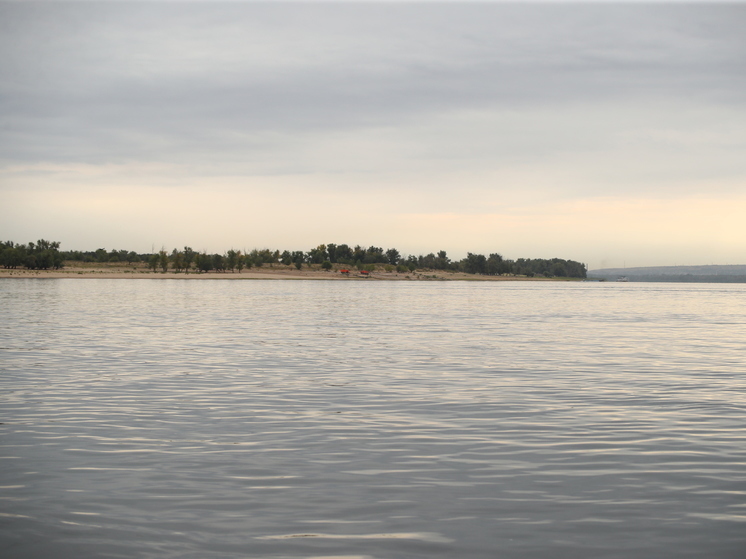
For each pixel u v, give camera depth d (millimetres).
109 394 21859
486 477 13078
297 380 24953
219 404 20250
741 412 19328
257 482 12711
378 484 12625
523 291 177875
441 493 12133
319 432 16703
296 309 75062
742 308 96938
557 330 50688
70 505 11469
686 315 76125
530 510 11312
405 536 10242
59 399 20969
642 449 15156
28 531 10383
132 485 12500
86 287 134500
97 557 9516
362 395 21859
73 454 14602
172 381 24562
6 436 16172
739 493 12164
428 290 164625
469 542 10031
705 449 15148
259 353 33562
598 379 25641
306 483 12664
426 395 21922
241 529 10477
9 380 24625
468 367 28828
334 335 43938
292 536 10227
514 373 27109
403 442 15727
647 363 30875
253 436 16266
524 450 15062
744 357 33562
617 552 9727
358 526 10617
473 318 63562
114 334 43094
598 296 149875
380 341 40125
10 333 43188
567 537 10227
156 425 17422
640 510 11320
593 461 14180
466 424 17641
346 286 184750
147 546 9867
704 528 10586
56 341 38500
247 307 77562
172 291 123500
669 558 9547
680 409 19766
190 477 12984
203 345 37094
